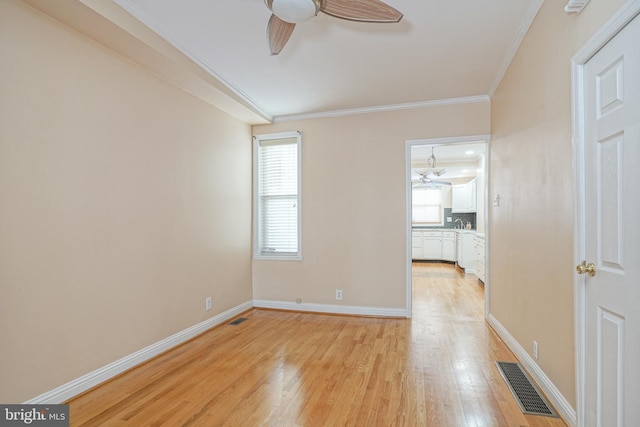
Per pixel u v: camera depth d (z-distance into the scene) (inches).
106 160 94.1
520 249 102.7
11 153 71.7
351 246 160.4
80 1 73.0
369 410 78.9
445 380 93.0
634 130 50.3
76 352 85.6
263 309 170.4
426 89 136.9
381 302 156.8
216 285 144.2
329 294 162.9
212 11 86.4
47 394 78.5
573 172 67.0
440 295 198.5
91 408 80.0
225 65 116.3
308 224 166.2
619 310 54.0
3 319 70.4
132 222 102.6
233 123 157.5
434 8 85.4
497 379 93.1
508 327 116.6
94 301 90.5
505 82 117.9
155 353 110.7
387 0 82.4
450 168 289.4
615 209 55.2
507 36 98.7
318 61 113.6
